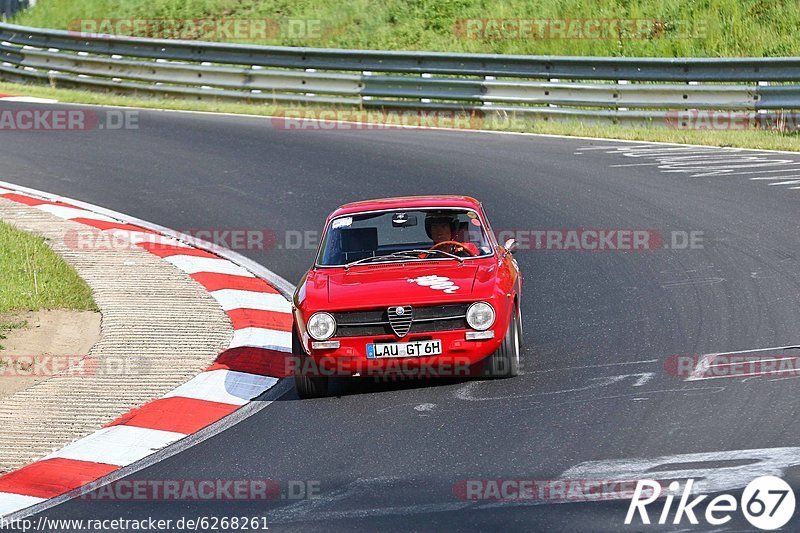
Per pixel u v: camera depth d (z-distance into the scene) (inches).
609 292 1477.6
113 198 2220.7
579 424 960.9
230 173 2399.1
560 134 2704.2
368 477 872.3
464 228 1241.4
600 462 858.8
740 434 900.6
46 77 3629.4
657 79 2738.7
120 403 1150.3
